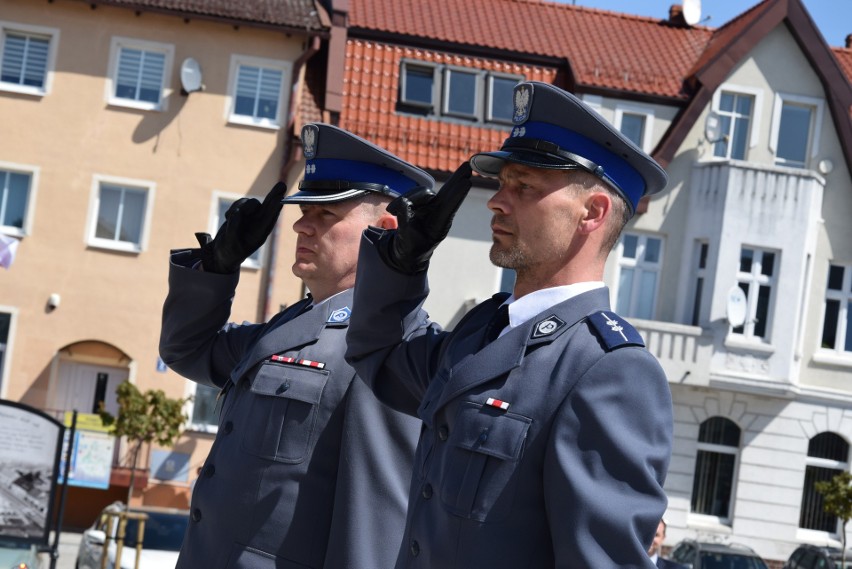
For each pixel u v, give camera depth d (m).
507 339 2.59
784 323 24.64
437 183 24.03
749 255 24.75
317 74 24.14
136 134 23.08
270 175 23.28
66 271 22.88
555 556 2.39
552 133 2.64
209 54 23.22
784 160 25.31
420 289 3.05
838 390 25.36
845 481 23.59
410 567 2.62
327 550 3.40
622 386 2.43
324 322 3.60
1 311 22.69
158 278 23.05
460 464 2.54
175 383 22.95
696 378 24.31
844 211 25.44
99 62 23.03
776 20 24.97
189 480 22.89
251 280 22.84
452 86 24.59
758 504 24.97
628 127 25.00
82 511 22.72
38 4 22.88
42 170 22.89
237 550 3.47
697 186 24.86
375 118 23.95
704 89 24.59
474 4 26.03
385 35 24.67
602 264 2.70
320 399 3.47
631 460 2.36
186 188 23.16
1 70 22.91
